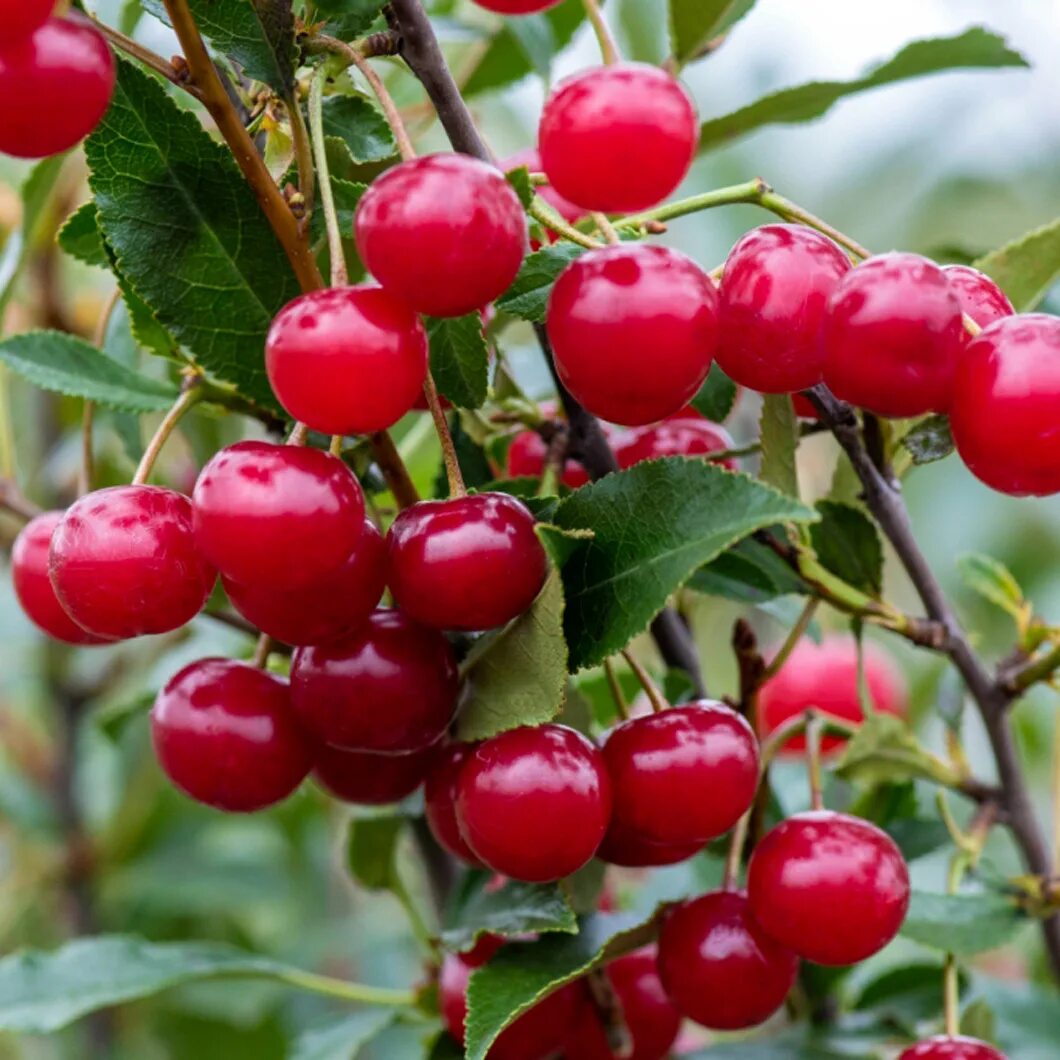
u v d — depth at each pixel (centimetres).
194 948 72
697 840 62
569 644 61
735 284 62
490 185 59
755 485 60
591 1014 66
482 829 61
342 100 64
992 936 66
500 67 76
